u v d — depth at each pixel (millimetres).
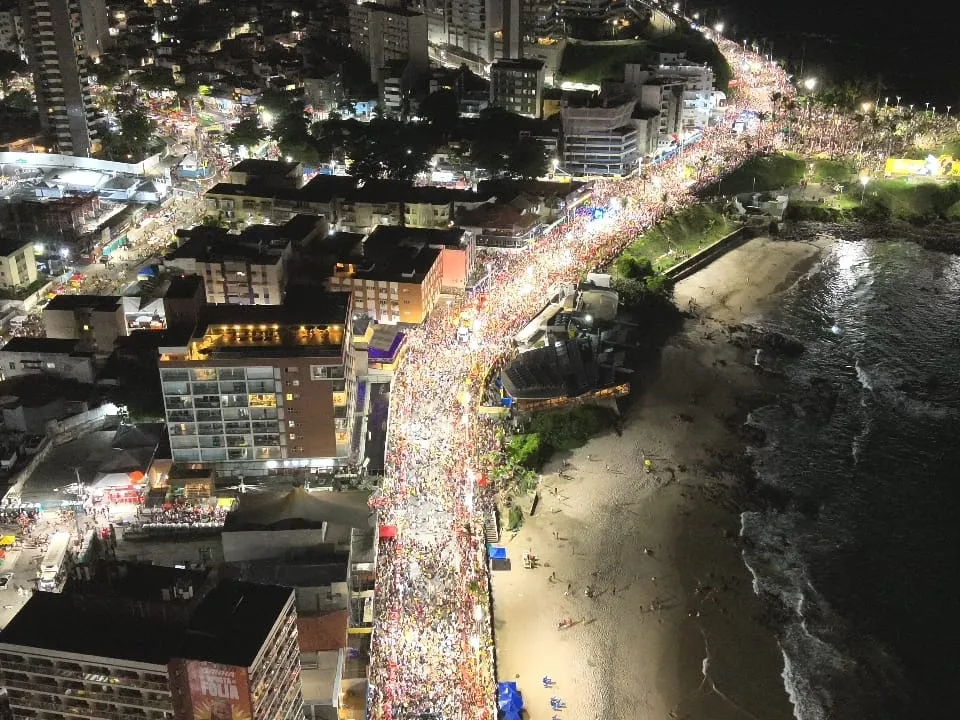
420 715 120500
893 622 149375
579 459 185375
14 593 136000
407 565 145250
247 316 166875
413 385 194000
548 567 156625
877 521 170875
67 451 170250
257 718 94875
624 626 145750
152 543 146750
